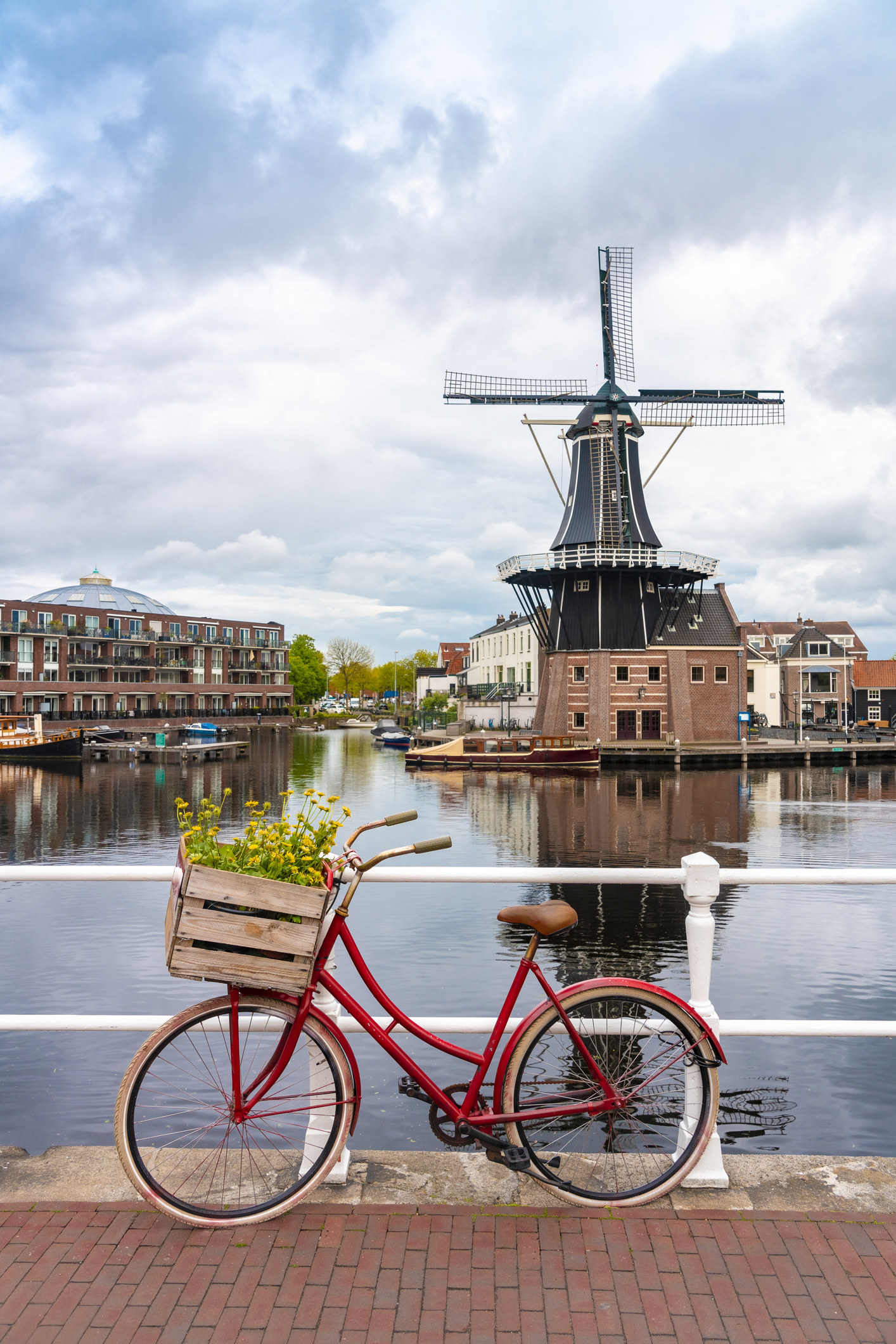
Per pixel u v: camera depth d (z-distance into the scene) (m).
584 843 26.28
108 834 28.00
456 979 12.88
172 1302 2.62
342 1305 2.61
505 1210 3.11
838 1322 2.56
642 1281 2.73
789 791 40.31
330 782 45.19
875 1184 3.32
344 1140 3.09
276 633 117.06
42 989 12.39
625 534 53.75
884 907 17.36
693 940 3.32
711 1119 3.23
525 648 73.06
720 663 57.19
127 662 91.88
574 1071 3.25
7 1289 2.66
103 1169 3.39
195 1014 3.02
